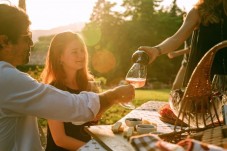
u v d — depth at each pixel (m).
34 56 40.94
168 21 52.22
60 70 2.81
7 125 1.55
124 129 1.94
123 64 50.75
